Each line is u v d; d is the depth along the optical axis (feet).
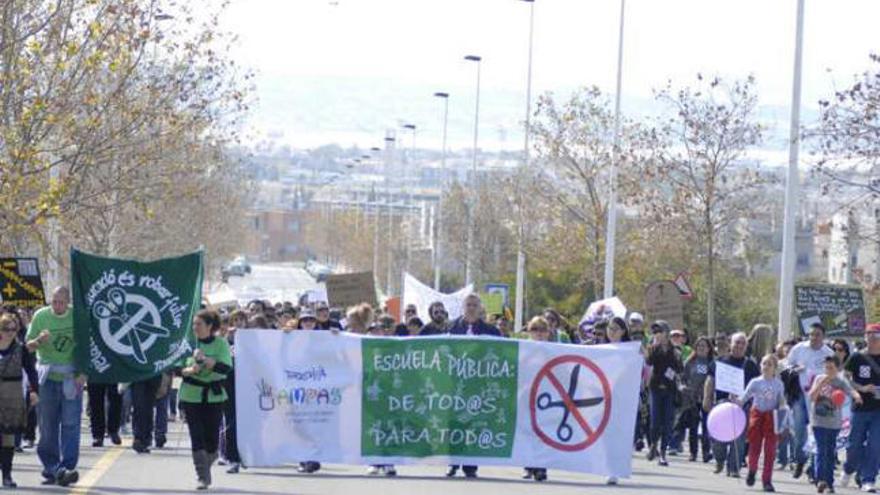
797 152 137.90
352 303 142.61
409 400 72.02
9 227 110.01
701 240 167.32
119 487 65.05
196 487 64.69
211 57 136.15
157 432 88.99
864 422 79.41
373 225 509.76
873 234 136.98
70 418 65.46
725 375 84.33
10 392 62.49
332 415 71.92
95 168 130.21
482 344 72.02
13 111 109.81
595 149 197.36
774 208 242.58
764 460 78.43
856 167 128.77
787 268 137.39
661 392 93.50
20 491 62.49
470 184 309.63
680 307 129.80
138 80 130.72
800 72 137.69
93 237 170.19
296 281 594.24
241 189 358.23
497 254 278.87
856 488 81.66
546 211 207.72
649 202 167.73
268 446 71.67
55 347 65.82
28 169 113.91
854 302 121.49
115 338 67.67
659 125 167.22
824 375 79.41
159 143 137.80
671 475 83.97
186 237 231.50
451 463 72.02
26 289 110.01
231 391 73.41
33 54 112.47
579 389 72.13
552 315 98.17
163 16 120.37
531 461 72.02
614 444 72.18
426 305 142.61
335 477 71.36
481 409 72.02
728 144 165.48
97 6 115.85
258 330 71.72
